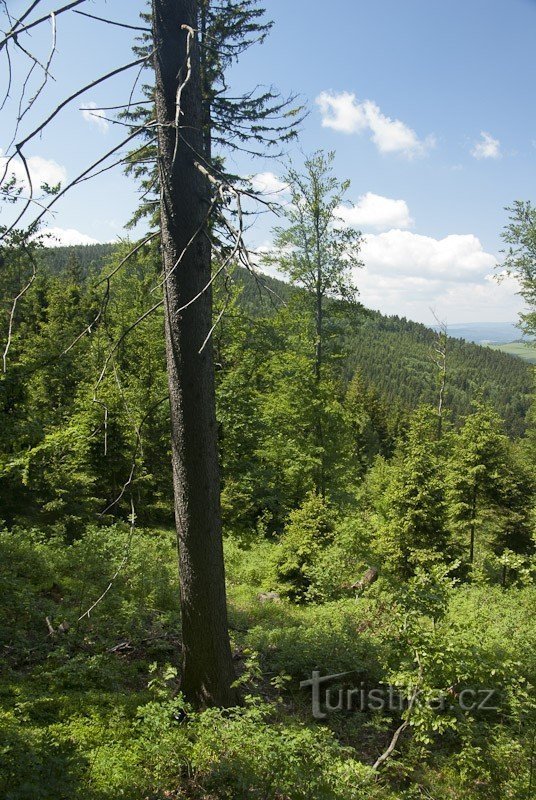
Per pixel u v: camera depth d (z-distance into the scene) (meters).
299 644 7.91
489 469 19.62
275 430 21.23
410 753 5.71
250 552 16.30
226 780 4.27
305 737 4.50
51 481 14.13
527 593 9.95
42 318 31.02
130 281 27.31
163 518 20.88
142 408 19.62
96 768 4.51
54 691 5.83
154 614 8.74
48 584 8.88
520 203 20.58
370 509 24.11
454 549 16.11
